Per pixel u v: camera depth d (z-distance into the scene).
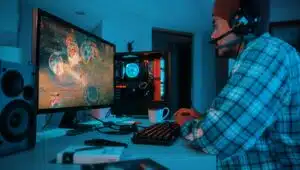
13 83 0.60
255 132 0.60
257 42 0.70
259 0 0.83
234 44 0.85
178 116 1.05
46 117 1.08
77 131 0.95
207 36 3.62
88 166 0.48
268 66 0.64
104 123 1.13
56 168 0.50
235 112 0.60
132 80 1.56
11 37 2.67
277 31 2.52
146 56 1.55
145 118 1.49
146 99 1.53
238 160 0.69
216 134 0.60
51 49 0.81
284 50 0.67
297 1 2.56
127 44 3.00
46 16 0.78
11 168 0.49
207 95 3.58
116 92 1.56
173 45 4.47
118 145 0.67
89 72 1.09
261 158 0.70
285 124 0.67
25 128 0.64
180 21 3.31
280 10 2.56
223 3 0.85
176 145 0.71
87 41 1.07
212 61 3.63
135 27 3.08
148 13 3.05
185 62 4.46
